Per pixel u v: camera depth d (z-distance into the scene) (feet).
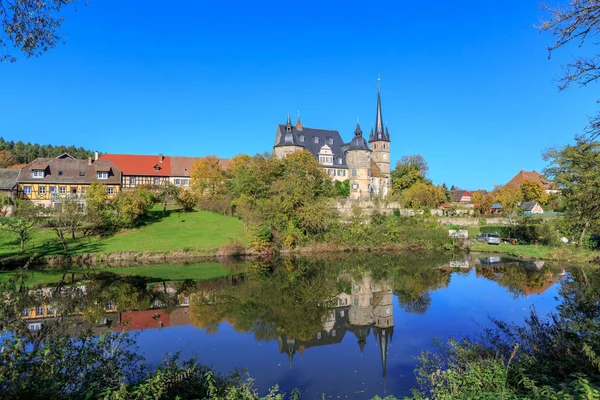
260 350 54.39
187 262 144.05
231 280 110.22
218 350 54.34
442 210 252.42
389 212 221.46
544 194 296.10
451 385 31.32
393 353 52.11
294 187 185.26
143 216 196.13
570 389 25.48
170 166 306.55
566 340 38.40
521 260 139.64
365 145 298.76
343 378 44.65
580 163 92.07
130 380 32.55
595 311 52.21
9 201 177.88
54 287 95.76
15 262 129.80
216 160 260.83
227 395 29.76
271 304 82.99
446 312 71.31
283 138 287.48
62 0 33.60
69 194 226.17
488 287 93.04
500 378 31.07
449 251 173.88
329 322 69.21
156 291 94.32
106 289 95.50
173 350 54.03
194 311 76.28
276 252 167.12
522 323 62.34
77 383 27.07
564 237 157.07
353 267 133.69
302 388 42.42
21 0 32.19
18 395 22.22
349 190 291.99
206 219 204.54
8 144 480.23
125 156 302.45
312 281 109.29
